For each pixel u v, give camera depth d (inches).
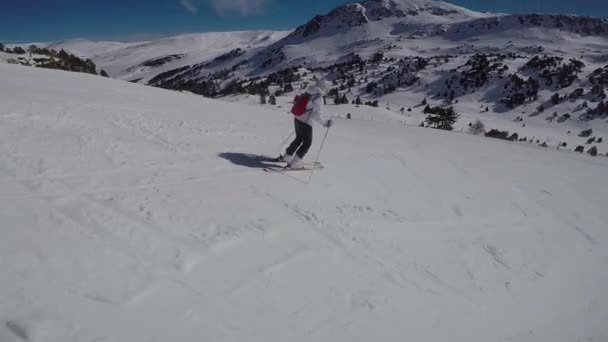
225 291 121.3
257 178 225.5
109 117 305.6
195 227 153.7
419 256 172.7
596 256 212.7
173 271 124.2
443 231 202.5
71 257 118.8
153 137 270.1
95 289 108.3
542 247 209.3
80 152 208.7
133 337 96.2
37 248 119.1
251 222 168.4
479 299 152.9
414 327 128.1
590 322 157.1
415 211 220.5
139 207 160.1
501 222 231.0
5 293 98.9
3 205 140.1
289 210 188.7
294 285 132.7
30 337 88.4
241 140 318.0
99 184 175.5
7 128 218.1
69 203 151.9
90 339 92.2
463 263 175.5
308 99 241.1
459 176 317.1
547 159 508.4
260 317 114.4
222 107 633.0
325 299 129.9
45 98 349.7
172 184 193.2
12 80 494.9
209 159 245.8
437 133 701.9
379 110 4217.5
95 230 136.2
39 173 173.2
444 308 141.9
